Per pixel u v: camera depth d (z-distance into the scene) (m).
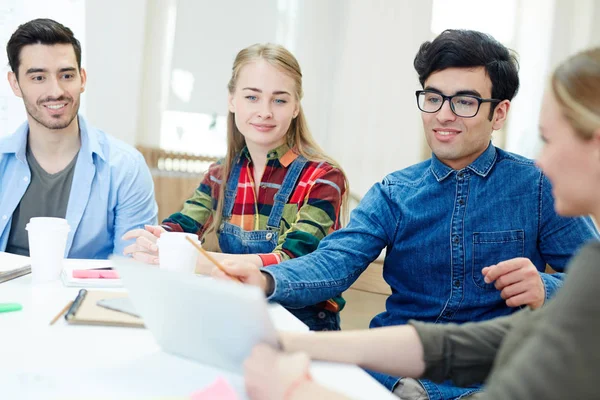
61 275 1.28
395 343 0.88
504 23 3.93
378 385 0.77
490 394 0.62
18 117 3.34
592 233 1.40
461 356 0.89
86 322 0.96
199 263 1.36
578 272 0.60
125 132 3.56
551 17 3.94
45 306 1.05
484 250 1.38
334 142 3.87
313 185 1.64
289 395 0.65
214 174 1.85
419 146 3.93
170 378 0.76
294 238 1.53
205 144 3.71
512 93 1.39
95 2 3.43
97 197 1.88
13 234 1.89
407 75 3.86
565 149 0.65
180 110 3.64
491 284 1.37
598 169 0.63
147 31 3.53
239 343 0.73
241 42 3.71
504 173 1.41
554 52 3.94
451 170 1.41
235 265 1.13
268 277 1.18
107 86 3.50
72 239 1.85
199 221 1.81
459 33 1.36
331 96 3.84
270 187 1.71
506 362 0.76
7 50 1.86
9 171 1.88
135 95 3.55
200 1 3.61
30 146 1.90
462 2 3.88
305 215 1.60
